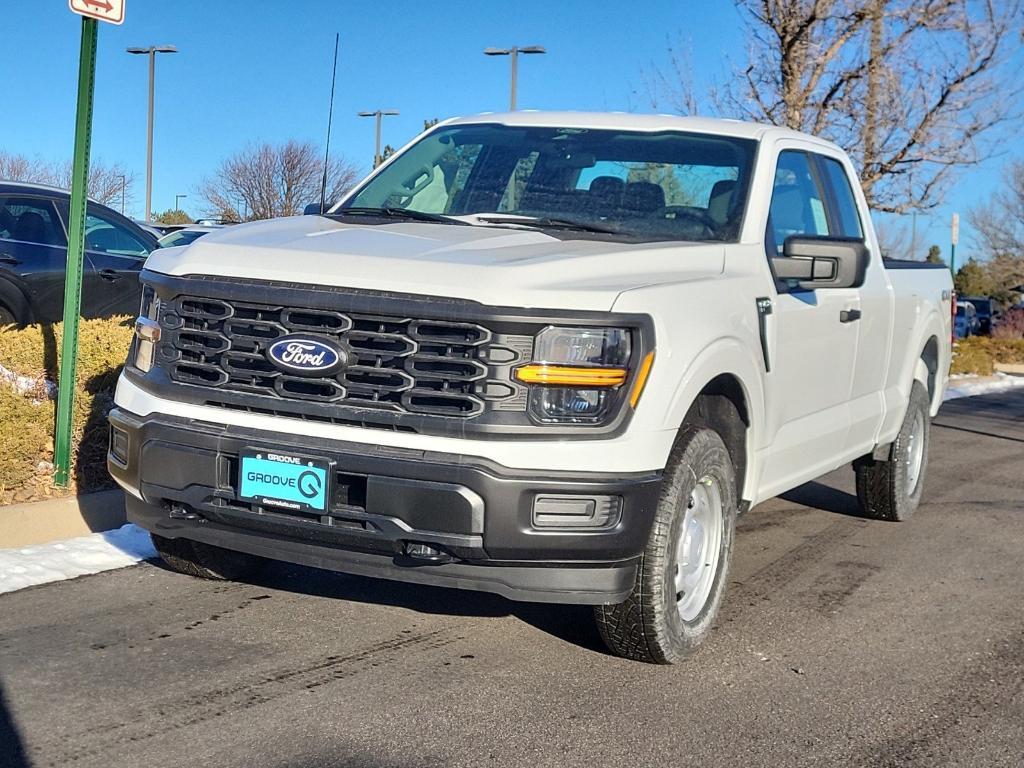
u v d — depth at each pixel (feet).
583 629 16.01
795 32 43.24
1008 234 172.96
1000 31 45.39
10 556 17.66
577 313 12.93
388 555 13.24
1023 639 16.67
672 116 19.30
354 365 13.23
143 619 15.46
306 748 11.77
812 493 27.76
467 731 12.42
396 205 18.54
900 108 46.11
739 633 16.40
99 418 20.95
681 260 15.30
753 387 15.78
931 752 12.53
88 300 31.94
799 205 19.16
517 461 12.73
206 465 13.58
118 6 20.13
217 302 13.98
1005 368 88.48
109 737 11.77
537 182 17.92
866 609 17.94
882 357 22.07
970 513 25.96
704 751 12.25
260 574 17.84
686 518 14.65
